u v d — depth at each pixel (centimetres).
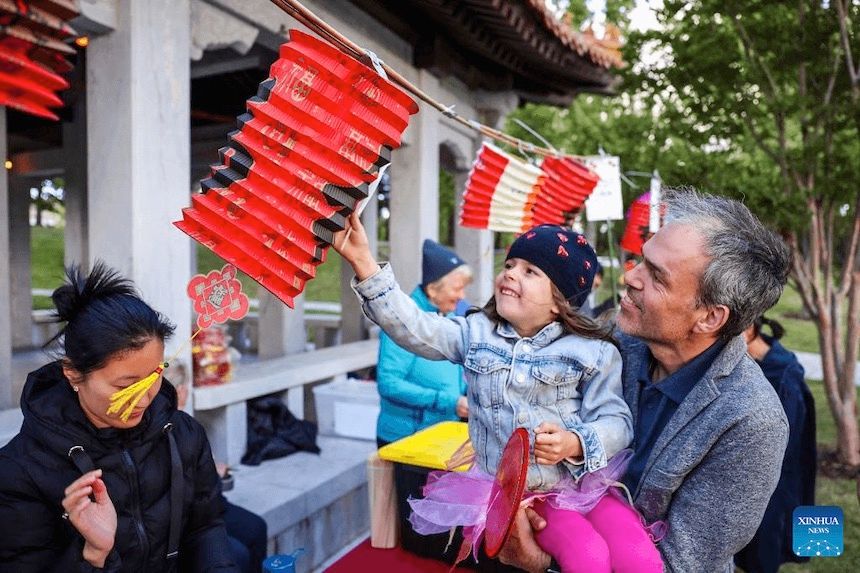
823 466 583
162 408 160
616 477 158
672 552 142
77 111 692
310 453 454
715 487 140
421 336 172
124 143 320
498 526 136
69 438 144
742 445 137
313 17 123
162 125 333
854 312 585
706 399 143
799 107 540
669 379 154
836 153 548
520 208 318
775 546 291
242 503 358
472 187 306
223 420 418
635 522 150
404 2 513
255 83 681
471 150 716
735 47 568
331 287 1841
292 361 529
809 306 602
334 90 126
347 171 127
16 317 758
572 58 639
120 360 136
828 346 596
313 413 548
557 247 168
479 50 574
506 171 303
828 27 521
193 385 408
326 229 129
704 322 144
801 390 318
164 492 158
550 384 165
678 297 142
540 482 159
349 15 467
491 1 461
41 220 3139
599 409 163
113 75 321
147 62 324
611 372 167
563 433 150
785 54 541
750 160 643
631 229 412
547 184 342
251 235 124
